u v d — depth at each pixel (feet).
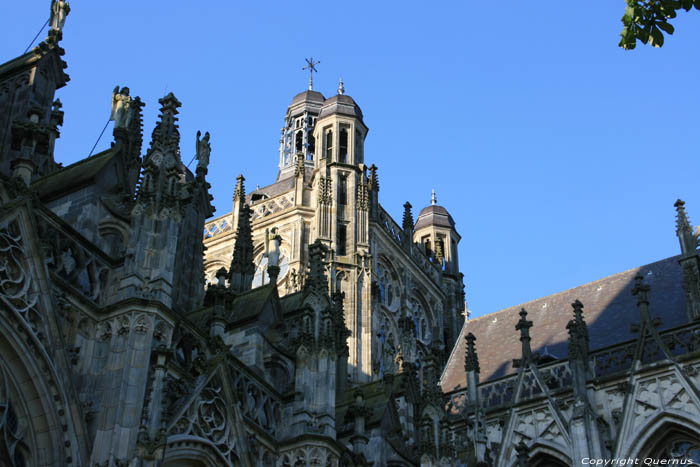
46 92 152.15
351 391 188.85
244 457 126.41
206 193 184.96
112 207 134.00
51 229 115.24
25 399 104.88
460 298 350.02
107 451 105.19
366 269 287.28
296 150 357.20
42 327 107.55
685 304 228.43
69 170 142.20
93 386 110.83
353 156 311.27
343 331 183.32
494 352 252.21
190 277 172.65
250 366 149.38
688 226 230.27
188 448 118.93
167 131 131.03
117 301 115.03
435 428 165.68
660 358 202.18
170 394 121.19
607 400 202.08
